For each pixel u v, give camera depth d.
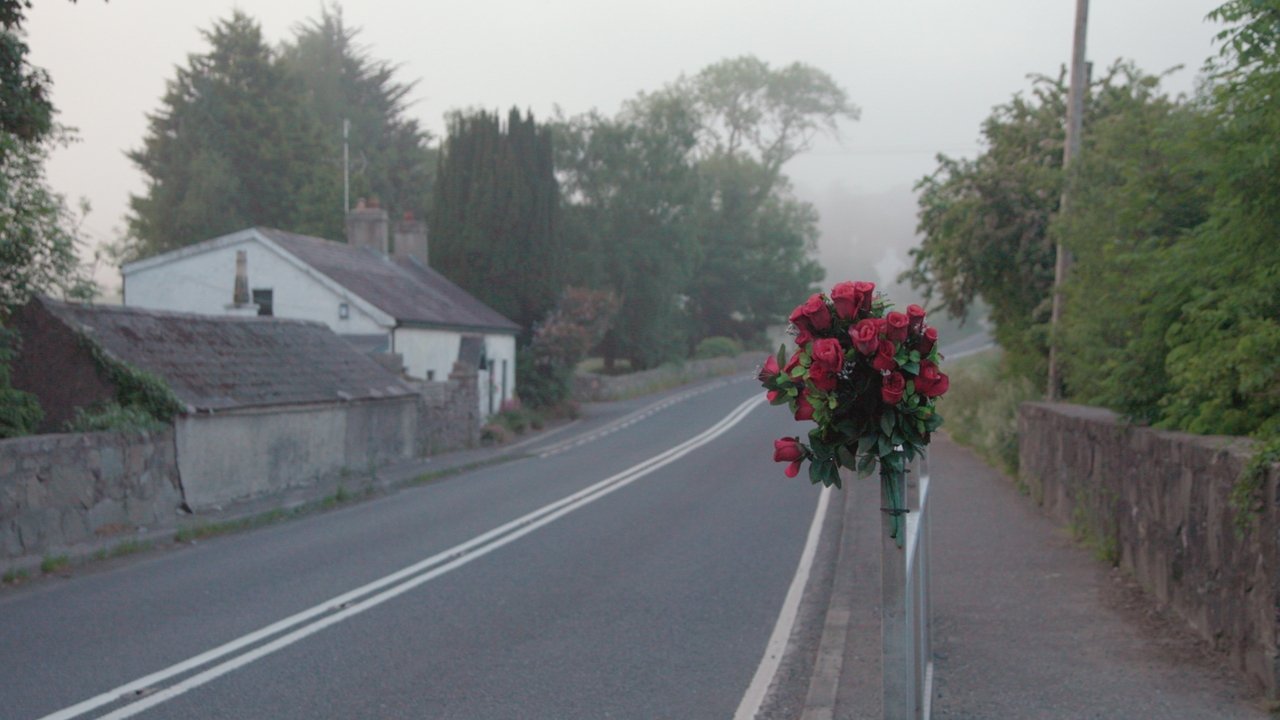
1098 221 13.15
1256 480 5.87
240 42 54.22
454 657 7.53
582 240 55.78
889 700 3.66
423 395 25.62
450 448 27.48
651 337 59.75
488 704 6.45
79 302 16.16
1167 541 7.94
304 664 7.35
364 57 73.25
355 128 67.38
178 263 31.41
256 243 30.92
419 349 31.72
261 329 21.39
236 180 51.41
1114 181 15.59
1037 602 8.52
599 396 50.78
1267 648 5.73
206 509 15.75
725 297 77.06
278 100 54.91
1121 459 9.66
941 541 11.59
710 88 81.38
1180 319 9.14
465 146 42.16
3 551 11.49
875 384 3.58
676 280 58.56
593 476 20.73
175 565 11.61
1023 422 16.34
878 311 3.74
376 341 30.06
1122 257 9.84
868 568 10.79
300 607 9.22
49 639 8.11
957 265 22.55
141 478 14.34
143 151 53.72
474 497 17.69
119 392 15.02
